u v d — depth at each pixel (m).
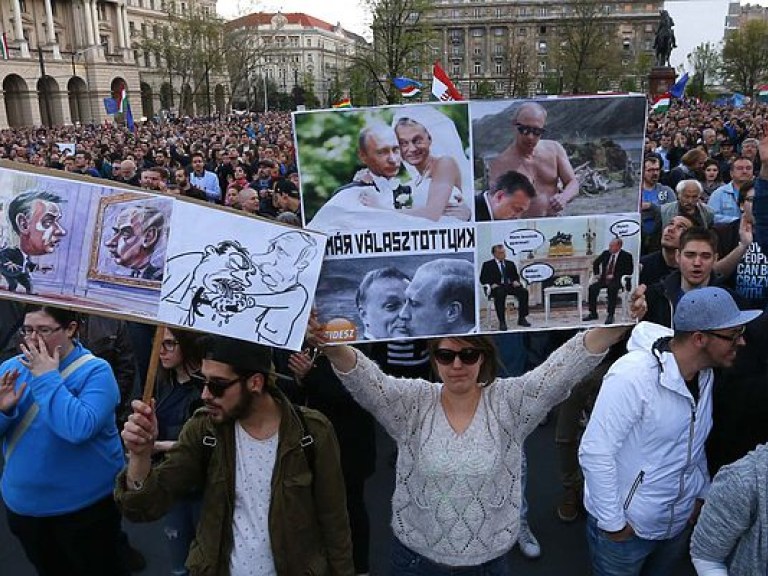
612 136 2.18
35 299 1.99
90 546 3.00
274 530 2.31
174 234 2.04
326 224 2.19
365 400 2.40
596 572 2.79
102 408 2.76
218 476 2.34
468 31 89.75
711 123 23.12
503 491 2.37
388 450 5.26
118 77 77.44
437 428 2.38
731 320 2.37
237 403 2.26
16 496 2.88
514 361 4.64
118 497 2.26
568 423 4.09
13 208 1.96
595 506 2.57
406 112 2.14
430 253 2.22
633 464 2.58
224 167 13.27
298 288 2.12
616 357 4.09
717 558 1.98
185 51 64.12
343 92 59.66
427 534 2.37
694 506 2.77
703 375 2.62
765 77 77.81
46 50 69.56
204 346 2.78
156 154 14.46
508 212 2.20
